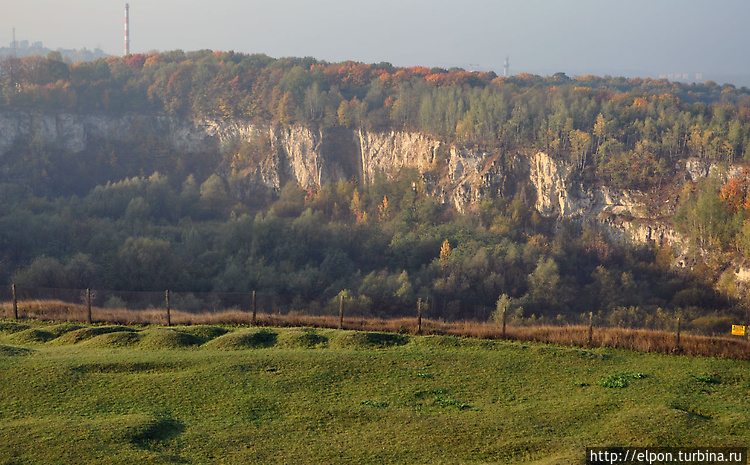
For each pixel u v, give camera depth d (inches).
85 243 3954.2
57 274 3297.2
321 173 5944.9
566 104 5521.7
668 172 4576.8
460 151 5260.8
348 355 957.8
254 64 7190.0
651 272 4079.7
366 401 788.6
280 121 6186.0
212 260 3865.7
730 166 4269.2
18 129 5836.6
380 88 6638.8
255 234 4244.6
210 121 6555.1
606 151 4879.4
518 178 5083.7
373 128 5979.3
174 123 6638.8
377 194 5403.5
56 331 1109.7
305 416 741.3
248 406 768.3
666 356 1032.8
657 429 677.3
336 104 6264.8
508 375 899.4
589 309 3602.4
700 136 4603.8
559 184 4817.9
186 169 6373.0
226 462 624.7
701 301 3671.3
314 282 3718.0
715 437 660.7
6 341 1073.5
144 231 4256.9
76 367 882.1
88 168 6043.3
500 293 3651.6
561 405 781.9
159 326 1179.3
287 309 2933.1
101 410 748.0
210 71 6840.6
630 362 984.9
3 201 4653.1
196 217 5255.9
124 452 630.5
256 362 916.0
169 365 902.4
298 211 5531.5
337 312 2886.3
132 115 6594.5
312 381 855.1
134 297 2785.4
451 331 1163.9
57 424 693.3
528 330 1171.3
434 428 704.4
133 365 895.1
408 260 4146.2
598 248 4345.5
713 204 3897.6
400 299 3408.0
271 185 6063.0
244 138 6412.4
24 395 785.6
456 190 5157.5
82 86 6535.4
